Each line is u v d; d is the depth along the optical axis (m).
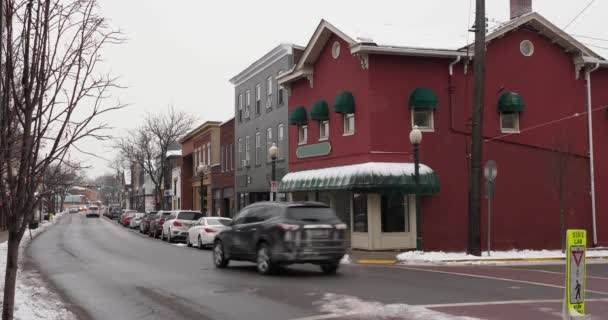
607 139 27.38
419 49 24.36
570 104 26.98
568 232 7.85
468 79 25.58
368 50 23.84
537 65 26.64
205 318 10.04
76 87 7.36
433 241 24.50
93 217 105.75
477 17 21.75
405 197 24.58
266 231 16.20
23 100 7.26
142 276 16.14
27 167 6.96
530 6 28.98
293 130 31.08
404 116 24.61
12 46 6.80
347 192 26.39
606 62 27.19
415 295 12.16
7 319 7.08
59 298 12.38
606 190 27.02
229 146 43.59
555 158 24.89
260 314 10.27
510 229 25.59
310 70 29.02
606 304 11.27
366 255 22.64
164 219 37.44
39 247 29.38
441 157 24.84
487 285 13.92
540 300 11.49
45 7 6.90
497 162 25.62
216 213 47.91
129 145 78.31
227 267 18.61
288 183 28.86
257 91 37.44
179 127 55.78
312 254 15.78
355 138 25.17
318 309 10.62
